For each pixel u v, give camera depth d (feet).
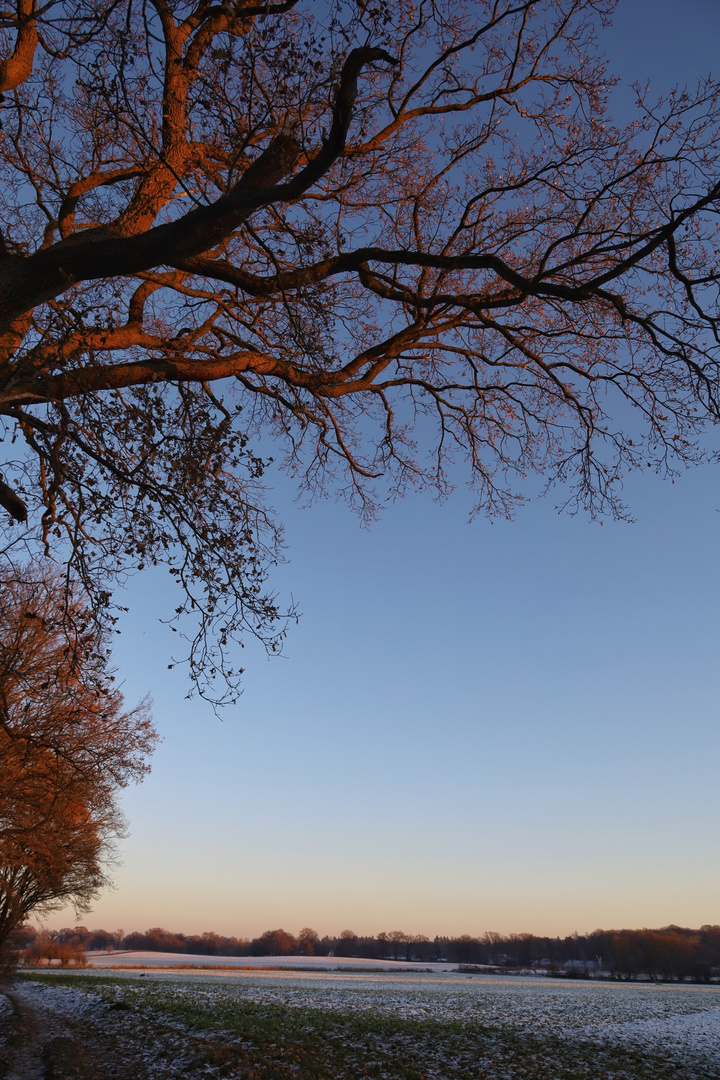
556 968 414.62
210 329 29.96
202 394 30.35
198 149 25.96
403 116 28.78
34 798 56.85
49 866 72.08
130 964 305.53
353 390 31.50
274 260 23.40
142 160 27.58
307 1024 67.77
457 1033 67.21
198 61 24.67
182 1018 67.15
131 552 27.09
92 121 27.96
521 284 23.67
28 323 24.64
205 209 19.54
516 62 29.27
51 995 99.66
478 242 31.30
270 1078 40.83
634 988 216.74
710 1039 75.31
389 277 25.77
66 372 22.90
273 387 32.94
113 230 23.20
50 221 27.94
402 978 237.25
